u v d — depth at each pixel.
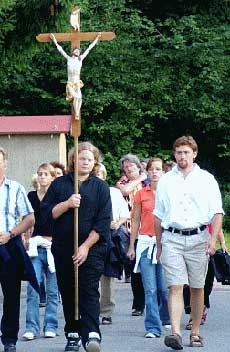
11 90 37.72
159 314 13.70
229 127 39.06
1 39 24.45
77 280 10.82
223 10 40.34
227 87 38.81
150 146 39.31
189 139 11.97
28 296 12.87
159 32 38.53
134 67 38.16
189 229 11.77
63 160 24.47
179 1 40.12
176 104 38.56
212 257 13.80
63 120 24.45
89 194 11.00
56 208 10.97
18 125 24.25
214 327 13.90
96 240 10.91
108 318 14.32
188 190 11.79
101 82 37.53
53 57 37.12
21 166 24.41
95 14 37.94
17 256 11.28
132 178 16.11
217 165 40.34
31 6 23.78
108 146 38.00
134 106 37.66
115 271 14.02
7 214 11.34
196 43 37.75
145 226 13.05
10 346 11.30
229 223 35.03
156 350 11.88
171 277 11.74
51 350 11.81
